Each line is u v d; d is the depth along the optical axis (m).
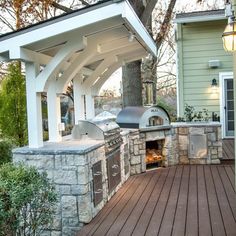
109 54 5.89
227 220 3.94
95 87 6.52
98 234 3.68
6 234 2.84
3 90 6.44
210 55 10.02
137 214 4.26
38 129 4.31
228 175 6.23
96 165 4.39
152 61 13.28
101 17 3.76
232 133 10.05
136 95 8.76
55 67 4.20
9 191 2.80
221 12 9.45
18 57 3.93
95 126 4.85
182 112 10.16
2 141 6.23
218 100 10.05
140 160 6.62
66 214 4.04
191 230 3.67
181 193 5.13
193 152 7.28
